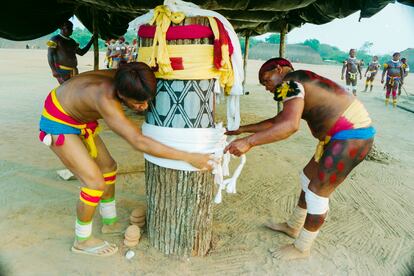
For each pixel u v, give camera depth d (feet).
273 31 27.07
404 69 40.86
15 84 37.68
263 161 16.06
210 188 8.43
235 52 7.65
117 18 25.52
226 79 7.88
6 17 17.35
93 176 7.75
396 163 16.60
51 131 7.57
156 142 7.23
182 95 7.43
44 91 33.55
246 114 26.71
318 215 8.16
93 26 22.91
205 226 8.54
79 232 8.29
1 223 9.57
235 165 15.44
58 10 19.80
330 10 16.46
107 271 7.97
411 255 9.15
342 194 12.77
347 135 7.63
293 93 7.52
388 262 8.83
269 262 8.59
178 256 8.56
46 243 8.82
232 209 11.22
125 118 7.13
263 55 140.87
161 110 7.63
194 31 7.13
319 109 7.76
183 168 7.81
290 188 13.09
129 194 11.85
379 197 12.62
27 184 12.08
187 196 8.09
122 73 6.64
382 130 24.04
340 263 8.70
